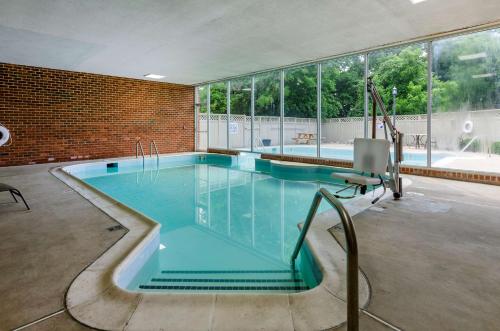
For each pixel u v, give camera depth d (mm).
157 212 4742
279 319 1523
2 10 4375
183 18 4707
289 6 4328
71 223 3096
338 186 6492
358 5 4336
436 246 2553
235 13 4535
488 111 7477
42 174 6262
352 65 15711
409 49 13164
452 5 4363
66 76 8438
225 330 1441
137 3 4172
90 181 7141
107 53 6680
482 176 5344
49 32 5301
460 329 1463
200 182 7059
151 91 10203
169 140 10781
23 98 7789
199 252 3186
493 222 3203
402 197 4328
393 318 1545
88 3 4160
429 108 5996
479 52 7617
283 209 4906
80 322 1513
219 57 7117
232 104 18422
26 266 2133
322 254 2338
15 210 3584
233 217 4492
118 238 2676
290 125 14969
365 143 4176
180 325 1481
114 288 1805
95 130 9031
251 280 2533
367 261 2254
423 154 9812
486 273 2064
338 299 1695
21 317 1550
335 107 16281
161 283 2475
